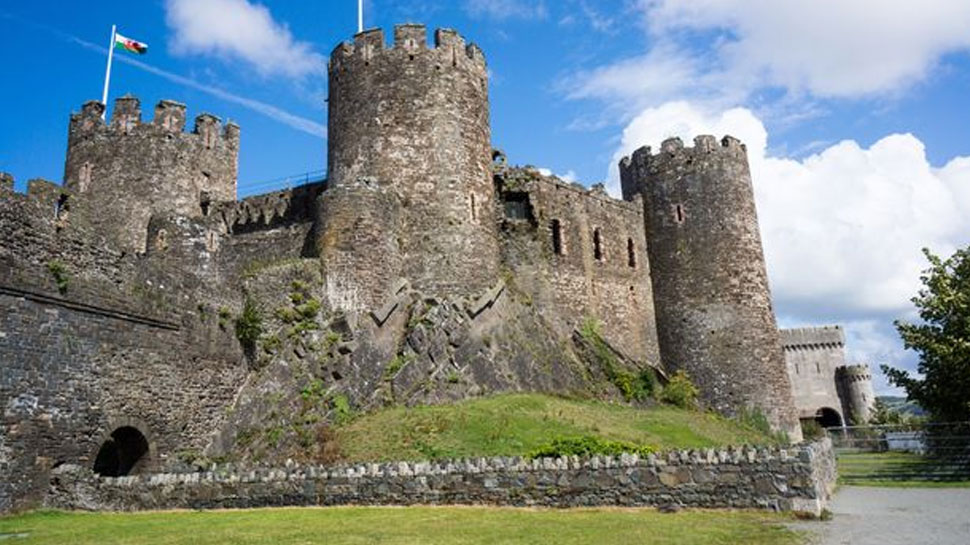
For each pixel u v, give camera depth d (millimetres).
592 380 35156
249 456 24141
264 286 28266
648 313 42156
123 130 39719
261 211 36125
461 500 17125
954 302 25250
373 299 29516
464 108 34500
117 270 22562
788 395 39969
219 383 25578
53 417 19797
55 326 20297
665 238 42594
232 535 13820
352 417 25703
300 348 27109
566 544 12102
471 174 33844
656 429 29375
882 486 20953
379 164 32750
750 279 40969
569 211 40125
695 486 15508
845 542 11859
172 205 39094
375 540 12812
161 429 23047
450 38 35094
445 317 29781
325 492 18047
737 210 41906
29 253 19891
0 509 18062
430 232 32094
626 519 14352
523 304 34375
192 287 25422
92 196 38812
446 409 25703
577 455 17250
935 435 24750
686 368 40312
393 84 33750
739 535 12570
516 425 24516
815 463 15414
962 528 12969
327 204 30641
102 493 19281
